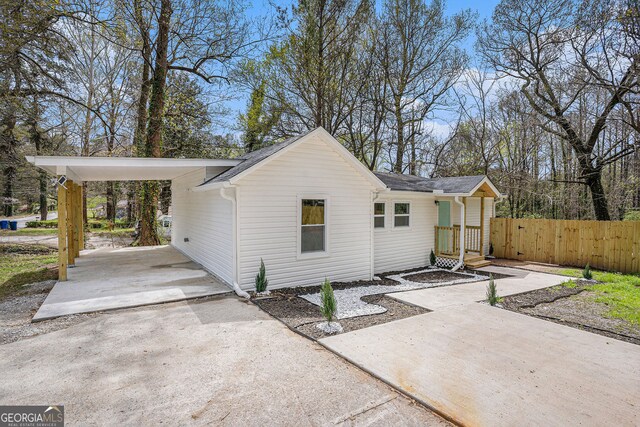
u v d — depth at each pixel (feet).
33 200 116.16
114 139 67.92
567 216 58.65
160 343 14.07
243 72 54.29
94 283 24.35
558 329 16.05
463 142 65.57
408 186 35.09
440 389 10.55
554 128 53.93
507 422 8.91
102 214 127.34
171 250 42.37
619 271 32.32
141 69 62.90
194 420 9.04
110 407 9.57
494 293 20.26
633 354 13.26
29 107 48.19
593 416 9.18
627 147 39.93
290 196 24.31
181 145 65.05
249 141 62.95
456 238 37.86
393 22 55.16
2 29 33.50
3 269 31.17
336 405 9.79
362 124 60.49
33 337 14.65
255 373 11.62
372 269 28.96
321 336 14.93
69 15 34.50
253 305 19.63
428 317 17.78
